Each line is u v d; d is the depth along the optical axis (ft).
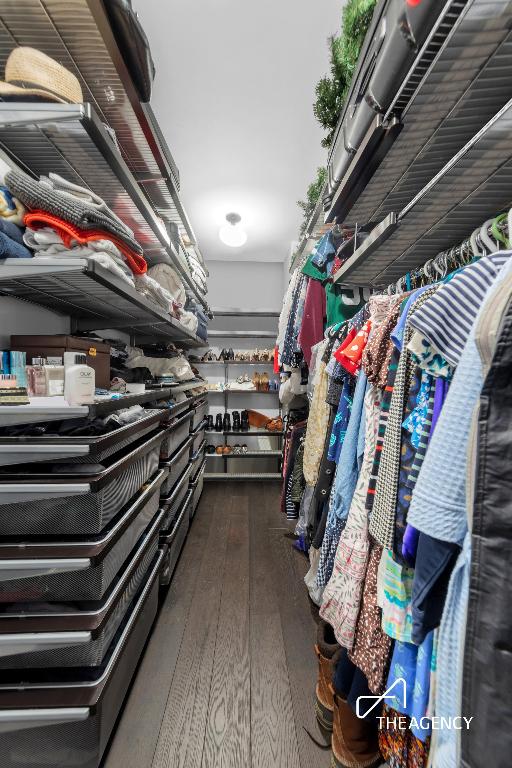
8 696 2.97
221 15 5.21
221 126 7.50
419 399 2.25
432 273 3.74
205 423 13.24
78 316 5.44
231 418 15.25
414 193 3.83
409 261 4.32
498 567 1.29
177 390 7.07
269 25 5.36
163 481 5.97
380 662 2.69
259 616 5.75
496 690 1.26
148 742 3.67
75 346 3.70
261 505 11.25
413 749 2.47
